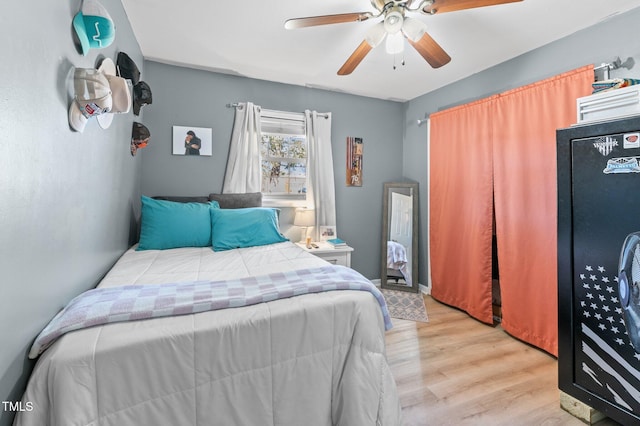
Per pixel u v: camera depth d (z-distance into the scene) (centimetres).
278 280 130
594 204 140
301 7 183
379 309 130
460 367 193
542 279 215
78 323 87
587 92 189
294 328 108
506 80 250
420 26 158
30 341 82
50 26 90
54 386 76
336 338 116
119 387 84
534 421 146
